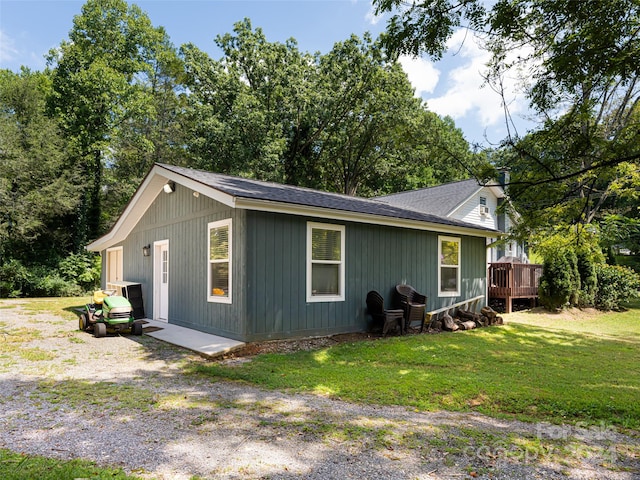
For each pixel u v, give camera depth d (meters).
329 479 2.68
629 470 2.93
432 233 11.07
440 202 17.61
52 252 21.86
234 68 25.31
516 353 7.48
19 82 21.80
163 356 6.61
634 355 7.63
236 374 5.51
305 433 3.50
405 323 9.28
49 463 2.80
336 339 8.24
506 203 6.80
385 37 6.08
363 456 3.05
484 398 4.71
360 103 26.53
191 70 24.73
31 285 19.55
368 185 32.56
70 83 21.72
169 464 2.87
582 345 8.57
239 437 3.40
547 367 6.46
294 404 4.34
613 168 5.84
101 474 2.64
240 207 7.06
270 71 25.25
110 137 22.89
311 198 9.00
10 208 19.16
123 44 23.48
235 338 7.52
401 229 10.23
